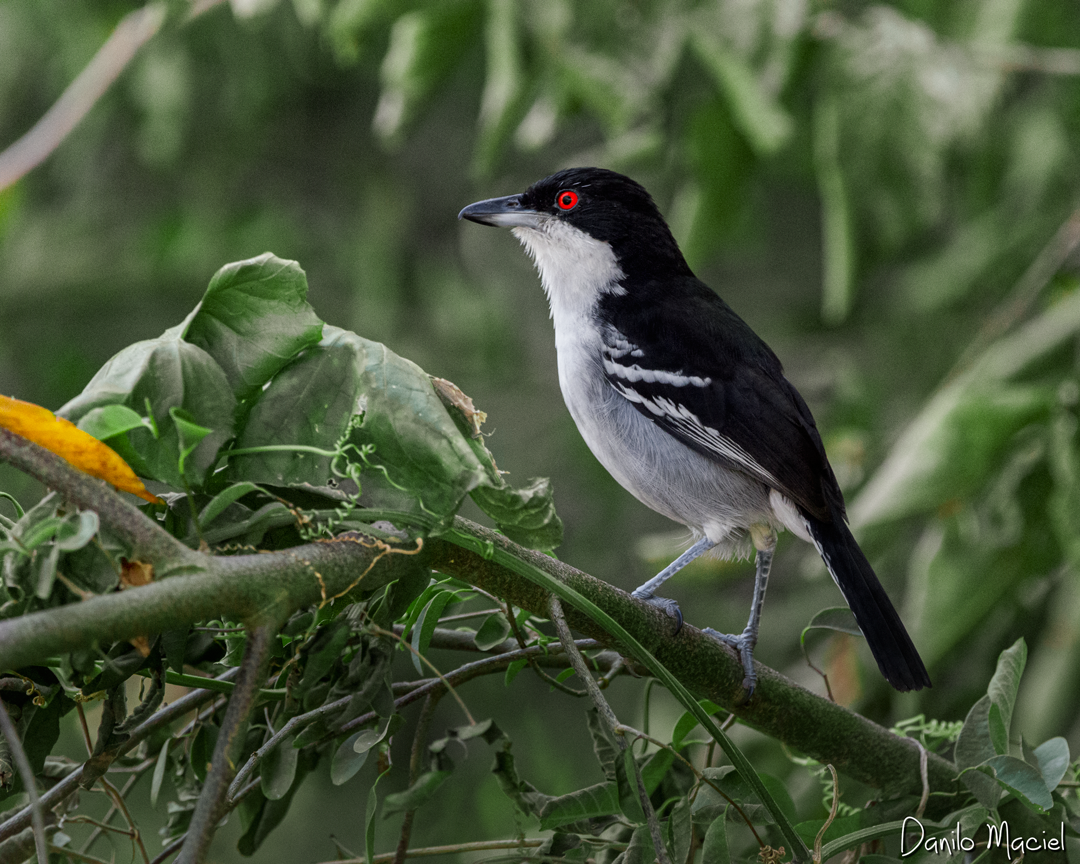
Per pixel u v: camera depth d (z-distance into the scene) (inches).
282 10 506.3
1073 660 290.8
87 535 107.7
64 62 500.1
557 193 331.6
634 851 144.5
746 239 447.2
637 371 305.4
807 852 150.0
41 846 102.7
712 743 181.5
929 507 279.4
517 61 330.6
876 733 187.6
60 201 539.2
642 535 511.8
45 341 521.3
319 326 132.1
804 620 419.8
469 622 231.0
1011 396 281.4
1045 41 355.6
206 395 124.1
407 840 169.3
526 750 445.1
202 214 528.4
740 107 320.2
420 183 571.5
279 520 126.9
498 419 538.3
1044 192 395.9
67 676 123.3
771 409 294.4
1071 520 273.7
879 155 323.6
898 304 460.8
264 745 145.1
